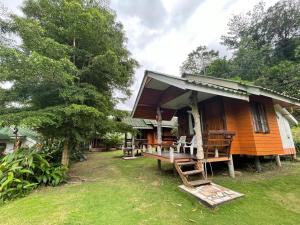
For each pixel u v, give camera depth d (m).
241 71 23.02
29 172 5.41
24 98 6.46
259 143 6.40
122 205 3.93
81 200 4.30
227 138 5.92
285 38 24.27
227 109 7.00
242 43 26.47
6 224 3.23
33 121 4.96
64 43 7.38
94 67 7.14
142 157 12.84
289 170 6.67
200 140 5.75
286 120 9.05
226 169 7.02
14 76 5.52
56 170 6.20
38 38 5.83
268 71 18.83
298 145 10.07
